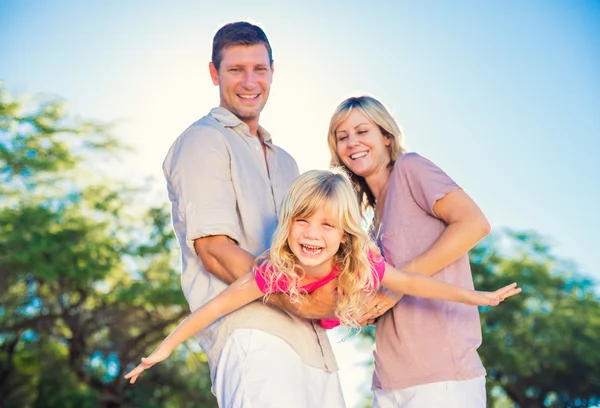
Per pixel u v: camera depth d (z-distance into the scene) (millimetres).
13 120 18484
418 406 3314
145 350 19578
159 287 18859
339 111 3619
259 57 3381
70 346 19094
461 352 3312
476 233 3262
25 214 17906
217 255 3016
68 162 18719
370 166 3586
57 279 18453
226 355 3020
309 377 3100
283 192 3385
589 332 20047
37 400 19422
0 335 18844
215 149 3148
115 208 18953
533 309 20281
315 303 3002
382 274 3014
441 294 3035
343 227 2873
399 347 3387
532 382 20609
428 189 3357
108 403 19375
